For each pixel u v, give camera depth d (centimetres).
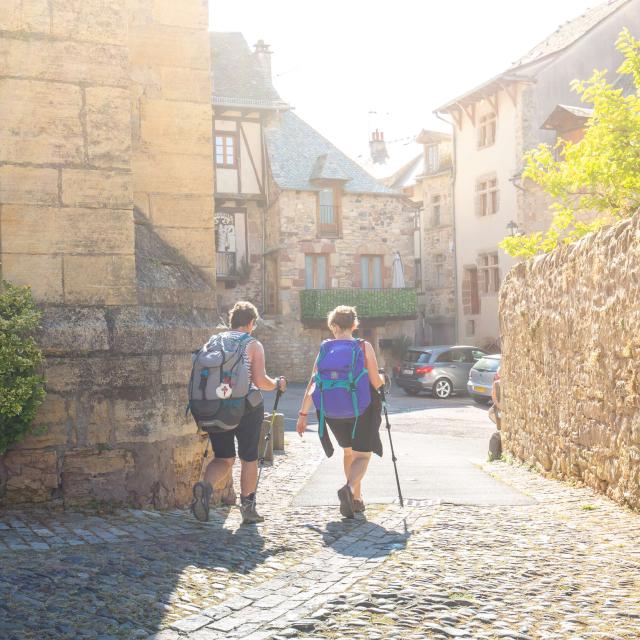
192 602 398
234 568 461
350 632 354
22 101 602
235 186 3469
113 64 627
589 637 345
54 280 607
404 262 3609
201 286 709
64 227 611
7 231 596
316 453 1116
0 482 595
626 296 633
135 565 458
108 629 356
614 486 669
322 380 620
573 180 1284
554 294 834
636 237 614
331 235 3503
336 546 514
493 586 422
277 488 785
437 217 3906
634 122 1246
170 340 646
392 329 3606
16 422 579
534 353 909
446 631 354
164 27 718
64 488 607
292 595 409
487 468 947
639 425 612
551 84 3209
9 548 494
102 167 623
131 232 631
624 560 473
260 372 587
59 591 406
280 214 3406
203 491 559
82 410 610
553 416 838
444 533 548
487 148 3425
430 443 1364
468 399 2572
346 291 3447
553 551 496
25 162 602
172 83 720
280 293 3416
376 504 660
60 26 612
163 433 638
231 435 589
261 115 3519
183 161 723
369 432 619
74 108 615
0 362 557
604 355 686
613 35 3234
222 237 3466
